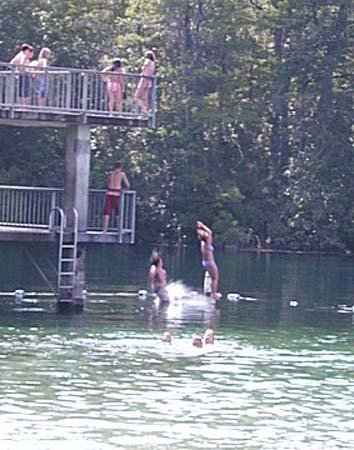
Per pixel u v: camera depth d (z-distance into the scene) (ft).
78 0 283.79
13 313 136.77
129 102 140.67
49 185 273.75
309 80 293.84
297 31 295.69
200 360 108.06
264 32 303.68
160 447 77.05
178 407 88.33
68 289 139.64
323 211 287.69
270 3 302.86
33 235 137.80
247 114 290.76
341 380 101.09
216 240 285.84
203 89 296.30
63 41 277.44
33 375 97.96
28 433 79.25
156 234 292.61
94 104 138.72
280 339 124.06
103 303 151.64
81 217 138.41
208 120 289.12
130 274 198.39
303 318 143.84
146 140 289.12
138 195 288.10
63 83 136.98
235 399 91.91
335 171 290.56
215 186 292.40
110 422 83.10
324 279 205.36
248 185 297.33
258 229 292.81
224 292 174.40
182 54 293.64
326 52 294.25
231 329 130.41
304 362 109.60
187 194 290.76
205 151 295.28
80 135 138.00
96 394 91.66
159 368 103.30
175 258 241.96
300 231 288.92
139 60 286.87
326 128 292.40
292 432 82.38
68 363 103.91
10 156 273.95
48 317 134.00
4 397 89.35
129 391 93.09
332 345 120.88
